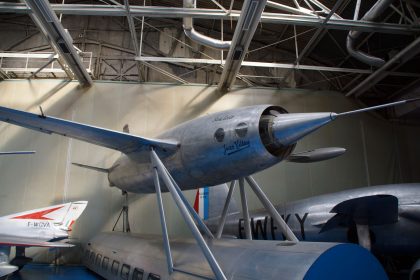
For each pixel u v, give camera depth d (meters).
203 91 8.27
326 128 8.25
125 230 7.01
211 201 6.28
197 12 5.47
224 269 2.66
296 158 4.66
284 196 7.62
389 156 8.23
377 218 4.04
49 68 8.26
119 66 8.55
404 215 4.22
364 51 7.79
